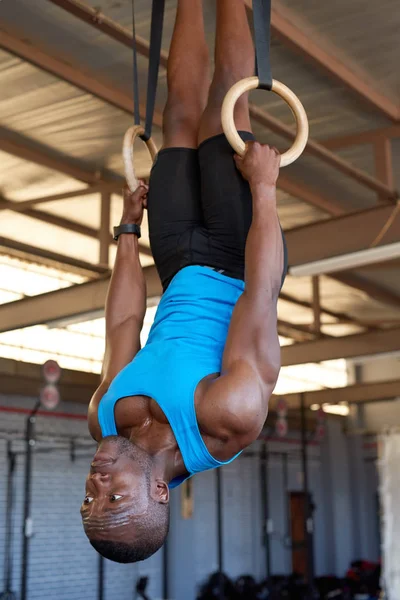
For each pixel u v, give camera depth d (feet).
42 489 28.22
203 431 5.07
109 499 4.84
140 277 6.35
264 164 5.63
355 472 45.70
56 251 28.78
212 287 5.66
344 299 35.35
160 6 7.02
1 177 22.44
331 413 44.80
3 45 14.70
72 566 28.60
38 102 17.87
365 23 14.38
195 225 6.07
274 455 40.32
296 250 16.30
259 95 16.78
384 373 44.57
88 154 20.86
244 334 5.19
